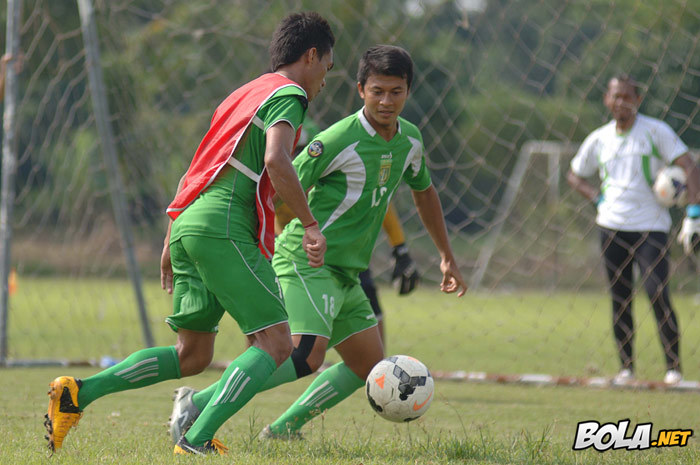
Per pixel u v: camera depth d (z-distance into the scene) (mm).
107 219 66000
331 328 12859
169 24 46438
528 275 60500
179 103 57469
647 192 22000
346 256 13039
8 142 23531
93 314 40562
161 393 18625
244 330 10711
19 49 23891
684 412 17000
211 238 10453
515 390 20406
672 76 46594
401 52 12617
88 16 24453
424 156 13797
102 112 24453
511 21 83875
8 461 10195
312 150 12711
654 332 35094
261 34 58312
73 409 10727
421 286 64750
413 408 11805
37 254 66188
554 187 58750
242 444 11727
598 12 62469
